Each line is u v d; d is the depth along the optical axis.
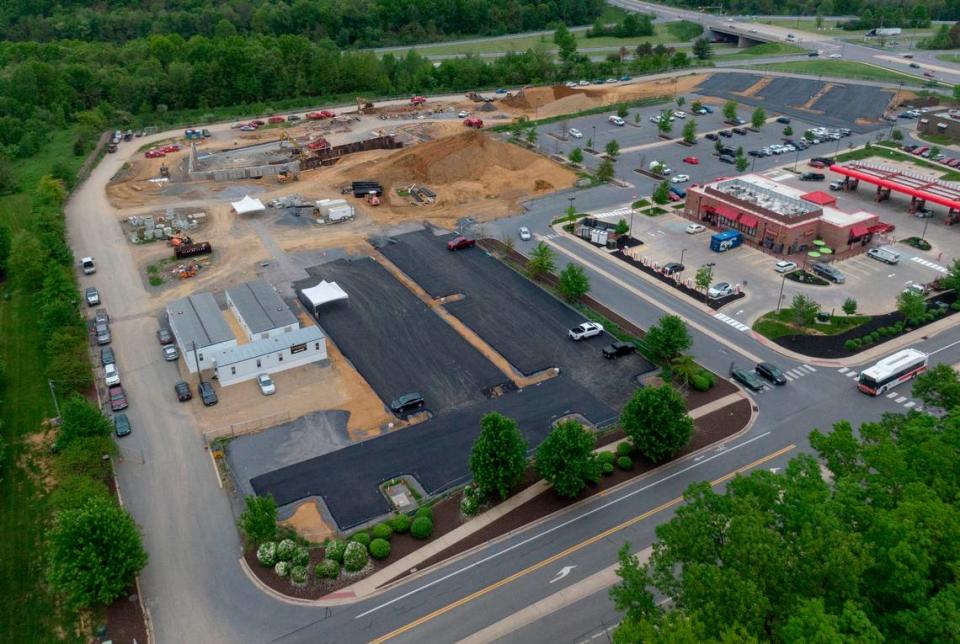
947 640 35.09
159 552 59.81
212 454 70.62
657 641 35.75
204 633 52.69
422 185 141.00
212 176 148.38
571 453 62.31
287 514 63.28
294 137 178.75
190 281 106.06
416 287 103.69
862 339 88.38
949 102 186.88
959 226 120.69
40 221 115.75
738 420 74.88
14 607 54.94
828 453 50.28
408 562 58.41
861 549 38.06
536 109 198.38
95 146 171.50
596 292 101.12
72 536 52.62
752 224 114.19
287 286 104.00
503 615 53.62
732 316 94.69
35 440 73.56
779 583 38.75
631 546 59.25
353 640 51.97
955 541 39.25
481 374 83.31
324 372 84.25
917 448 47.75
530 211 129.88
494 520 62.47
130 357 87.31
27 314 99.00
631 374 82.81
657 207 130.38
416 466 68.94
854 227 111.19
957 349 86.31
